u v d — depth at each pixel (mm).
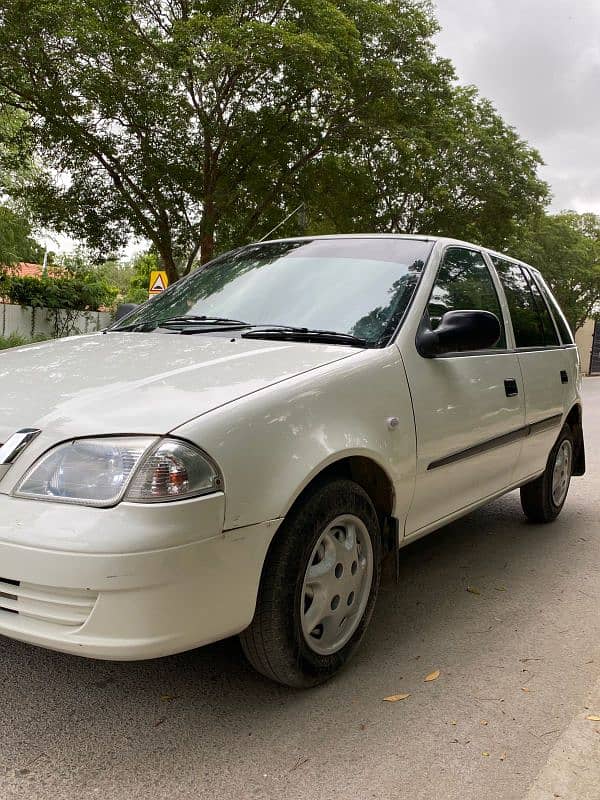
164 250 17391
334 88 14602
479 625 3449
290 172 17094
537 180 20188
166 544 2135
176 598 2184
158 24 15180
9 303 19906
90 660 2943
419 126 17750
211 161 16203
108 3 14250
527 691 2812
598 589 3984
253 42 13336
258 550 2371
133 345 3137
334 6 15070
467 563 4391
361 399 2816
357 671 2943
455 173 19594
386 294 3359
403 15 16656
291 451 2467
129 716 2547
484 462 3785
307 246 3951
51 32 13523
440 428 3275
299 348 2963
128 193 16891
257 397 2455
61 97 14336
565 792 2207
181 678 2824
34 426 2311
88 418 2303
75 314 21281
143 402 2373
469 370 3584
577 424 5422
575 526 5309
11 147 17109
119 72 14000
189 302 3814
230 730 2482
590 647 3232
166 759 2311
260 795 2154
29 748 2346
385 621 3477
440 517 3496
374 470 2953
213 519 2232
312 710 2629
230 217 17422
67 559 2100
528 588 3977
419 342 3230
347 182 18406
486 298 4066
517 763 2346
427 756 2369
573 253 38719
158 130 15648
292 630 2551
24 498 2205
